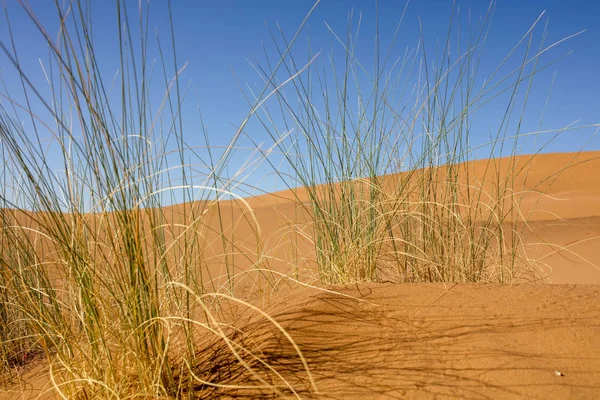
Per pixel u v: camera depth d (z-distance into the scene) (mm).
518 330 1753
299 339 1806
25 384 2191
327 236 2674
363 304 2025
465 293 2084
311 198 2705
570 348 1611
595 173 20484
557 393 1396
